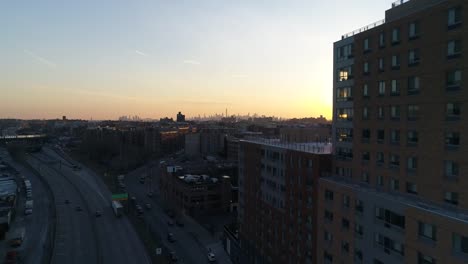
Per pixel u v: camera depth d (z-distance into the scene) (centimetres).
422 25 3678
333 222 4781
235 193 12425
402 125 3978
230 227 9219
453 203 3359
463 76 3228
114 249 8431
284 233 6184
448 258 3058
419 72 3728
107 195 14588
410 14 3834
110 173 19338
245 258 7819
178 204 12356
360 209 4259
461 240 2961
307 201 5438
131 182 17325
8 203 10975
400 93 3994
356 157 4781
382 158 4331
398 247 3691
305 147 6316
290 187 5928
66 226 10225
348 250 4475
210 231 10025
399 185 4028
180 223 10438
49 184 16400
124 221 10844
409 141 3903
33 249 8400
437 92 3506
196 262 7912
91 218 11106
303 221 5556
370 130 4522
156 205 13050
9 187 13325
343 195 4578
